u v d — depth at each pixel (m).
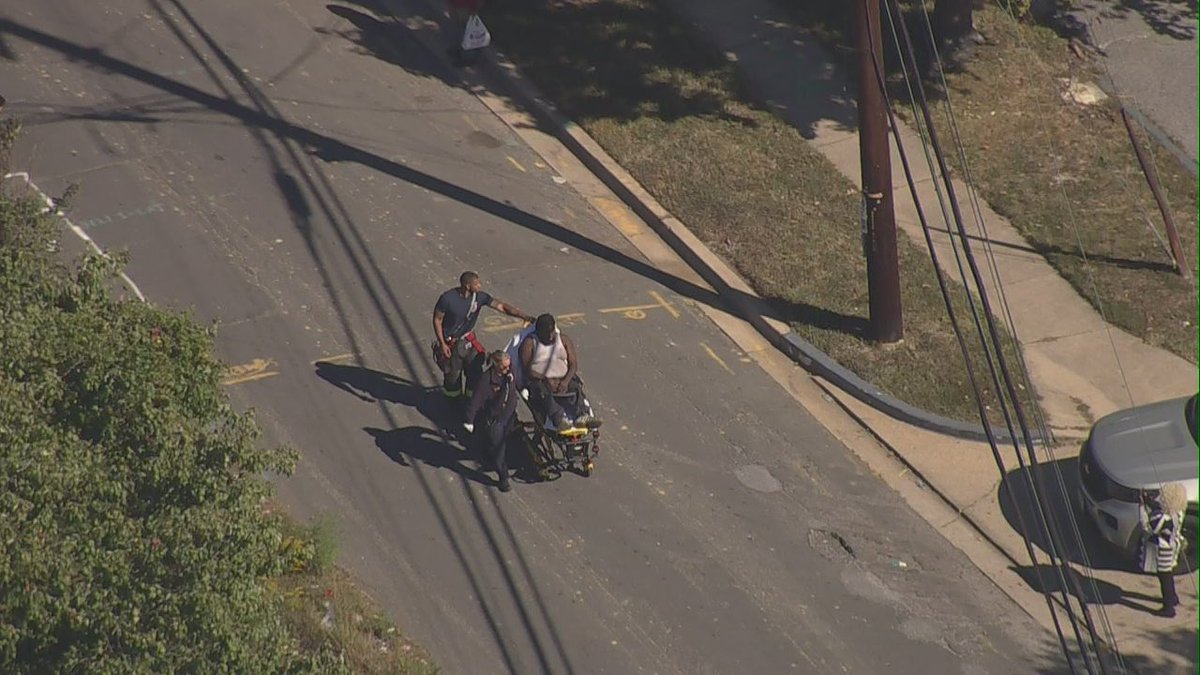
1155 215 73.12
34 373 32.69
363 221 68.62
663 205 72.38
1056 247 70.81
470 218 70.31
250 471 34.94
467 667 47.38
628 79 81.44
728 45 84.75
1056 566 54.28
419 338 61.66
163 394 34.16
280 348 60.03
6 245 37.41
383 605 49.19
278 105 76.62
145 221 66.31
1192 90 82.75
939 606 52.47
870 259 62.62
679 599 51.16
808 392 62.41
